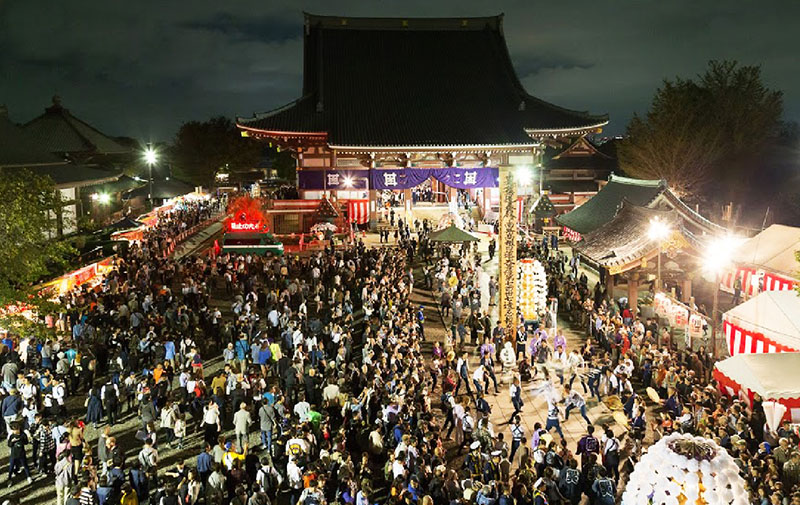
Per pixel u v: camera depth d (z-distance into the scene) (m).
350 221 68.25
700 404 23.98
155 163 102.88
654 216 39.88
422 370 27.92
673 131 81.94
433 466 19.73
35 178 30.81
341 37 83.88
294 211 68.19
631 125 87.75
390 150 67.12
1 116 63.06
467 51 84.88
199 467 20.72
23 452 22.52
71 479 20.80
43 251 30.95
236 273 45.84
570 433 26.52
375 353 29.58
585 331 38.88
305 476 18.67
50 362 29.92
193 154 122.56
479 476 20.27
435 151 68.12
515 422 22.77
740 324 31.02
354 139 67.31
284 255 55.16
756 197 80.94
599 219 54.16
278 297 40.88
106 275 43.34
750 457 19.77
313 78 79.62
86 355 31.64
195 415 27.59
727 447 21.11
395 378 25.16
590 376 29.23
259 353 30.38
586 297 40.62
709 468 10.68
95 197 71.81
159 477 21.28
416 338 31.20
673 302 35.66
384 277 42.34
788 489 19.20
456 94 78.44
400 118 73.06
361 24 85.31
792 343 27.67
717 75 82.19
